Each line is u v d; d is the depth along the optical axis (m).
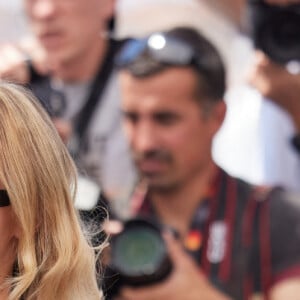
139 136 6.52
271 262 6.29
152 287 6.24
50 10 6.66
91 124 6.59
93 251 3.12
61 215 2.94
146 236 6.23
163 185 6.47
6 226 2.83
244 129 6.36
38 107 3.04
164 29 6.48
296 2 6.25
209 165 6.44
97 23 6.61
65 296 2.94
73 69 6.63
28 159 2.85
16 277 2.83
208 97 6.42
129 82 6.55
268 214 6.30
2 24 6.78
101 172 6.54
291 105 6.27
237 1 6.36
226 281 6.32
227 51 6.38
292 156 6.27
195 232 6.40
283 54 6.29
